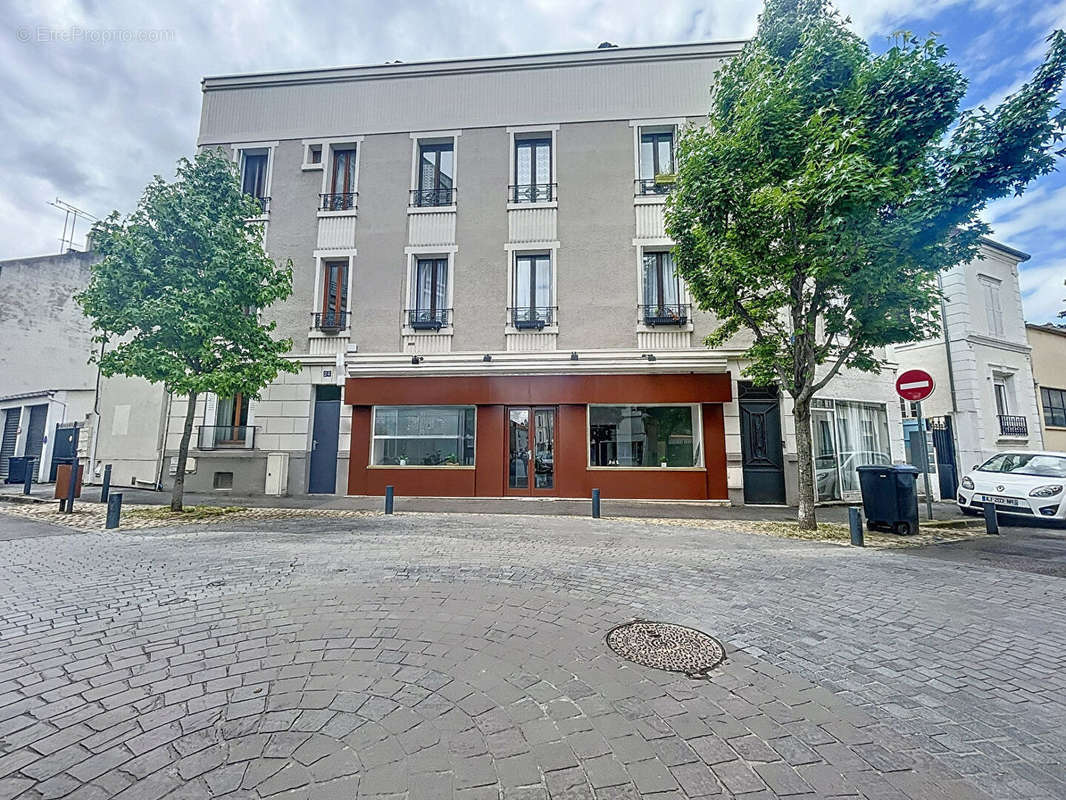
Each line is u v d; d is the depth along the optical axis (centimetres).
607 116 1343
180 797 193
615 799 199
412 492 1250
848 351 841
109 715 252
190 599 433
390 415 1298
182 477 941
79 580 487
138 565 545
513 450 1259
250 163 1446
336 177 1418
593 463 1239
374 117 1400
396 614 400
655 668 315
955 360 1478
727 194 792
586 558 601
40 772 207
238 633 360
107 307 842
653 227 1298
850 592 481
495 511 1031
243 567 539
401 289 1336
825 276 744
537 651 336
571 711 264
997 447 1476
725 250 784
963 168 689
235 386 895
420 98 1396
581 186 1329
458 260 1334
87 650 329
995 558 640
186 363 895
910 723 260
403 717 254
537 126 1357
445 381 1262
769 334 951
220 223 905
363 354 1312
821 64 758
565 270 1305
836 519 982
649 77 1343
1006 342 1572
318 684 287
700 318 1262
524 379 1248
